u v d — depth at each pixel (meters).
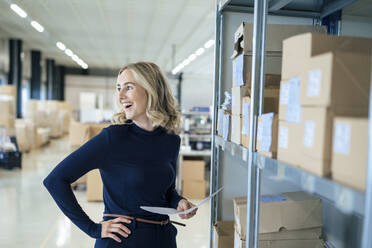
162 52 11.38
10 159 5.96
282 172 0.87
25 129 8.02
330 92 0.67
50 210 3.69
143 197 1.17
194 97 16.70
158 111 1.24
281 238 1.43
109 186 1.18
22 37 9.30
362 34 1.83
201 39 8.85
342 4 1.61
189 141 5.32
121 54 12.09
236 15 1.92
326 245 1.58
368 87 0.68
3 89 5.96
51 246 2.75
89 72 15.95
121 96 1.21
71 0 5.85
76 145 4.69
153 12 6.48
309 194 1.59
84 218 1.10
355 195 0.57
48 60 13.36
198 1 5.64
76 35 8.86
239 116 1.35
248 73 1.35
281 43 1.46
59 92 15.52
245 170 1.98
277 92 1.17
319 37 0.78
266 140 1.01
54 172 1.07
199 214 3.74
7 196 4.23
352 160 0.60
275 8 1.72
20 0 5.91
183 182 4.42
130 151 1.16
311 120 0.74
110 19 7.13
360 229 1.50
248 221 1.15
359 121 0.59
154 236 1.17
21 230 3.09
